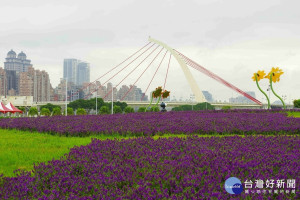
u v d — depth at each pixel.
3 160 8.66
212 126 14.46
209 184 5.21
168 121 17.06
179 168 6.19
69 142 11.80
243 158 7.17
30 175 6.22
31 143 11.87
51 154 9.31
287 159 6.95
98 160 7.12
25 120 20.92
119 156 7.55
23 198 4.93
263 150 8.12
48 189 5.32
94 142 10.02
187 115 22.48
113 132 13.88
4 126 18.66
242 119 17.70
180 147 8.77
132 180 5.51
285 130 13.74
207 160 6.86
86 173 6.13
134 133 13.63
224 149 8.34
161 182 5.38
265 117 19.45
